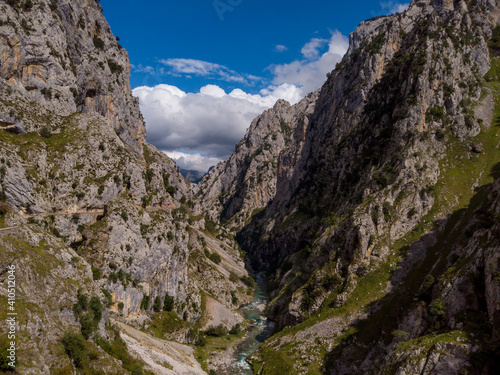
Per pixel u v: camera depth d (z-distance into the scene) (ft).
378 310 287.48
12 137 287.69
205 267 492.54
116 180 341.82
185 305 379.76
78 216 298.76
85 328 196.85
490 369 169.27
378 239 332.80
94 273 279.08
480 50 493.77
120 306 293.64
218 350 336.90
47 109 331.36
